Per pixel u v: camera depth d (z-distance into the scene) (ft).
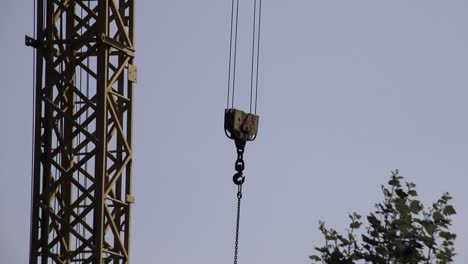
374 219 134.10
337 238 133.59
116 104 154.20
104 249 151.12
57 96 154.20
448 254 132.26
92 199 150.71
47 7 155.22
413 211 133.69
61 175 152.66
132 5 156.15
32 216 153.17
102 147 150.82
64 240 152.66
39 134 153.79
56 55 154.92
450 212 133.69
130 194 153.79
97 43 152.05
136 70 156.04
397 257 132.05
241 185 137.08
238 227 136.87
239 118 136.26
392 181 135.64
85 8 153.58
